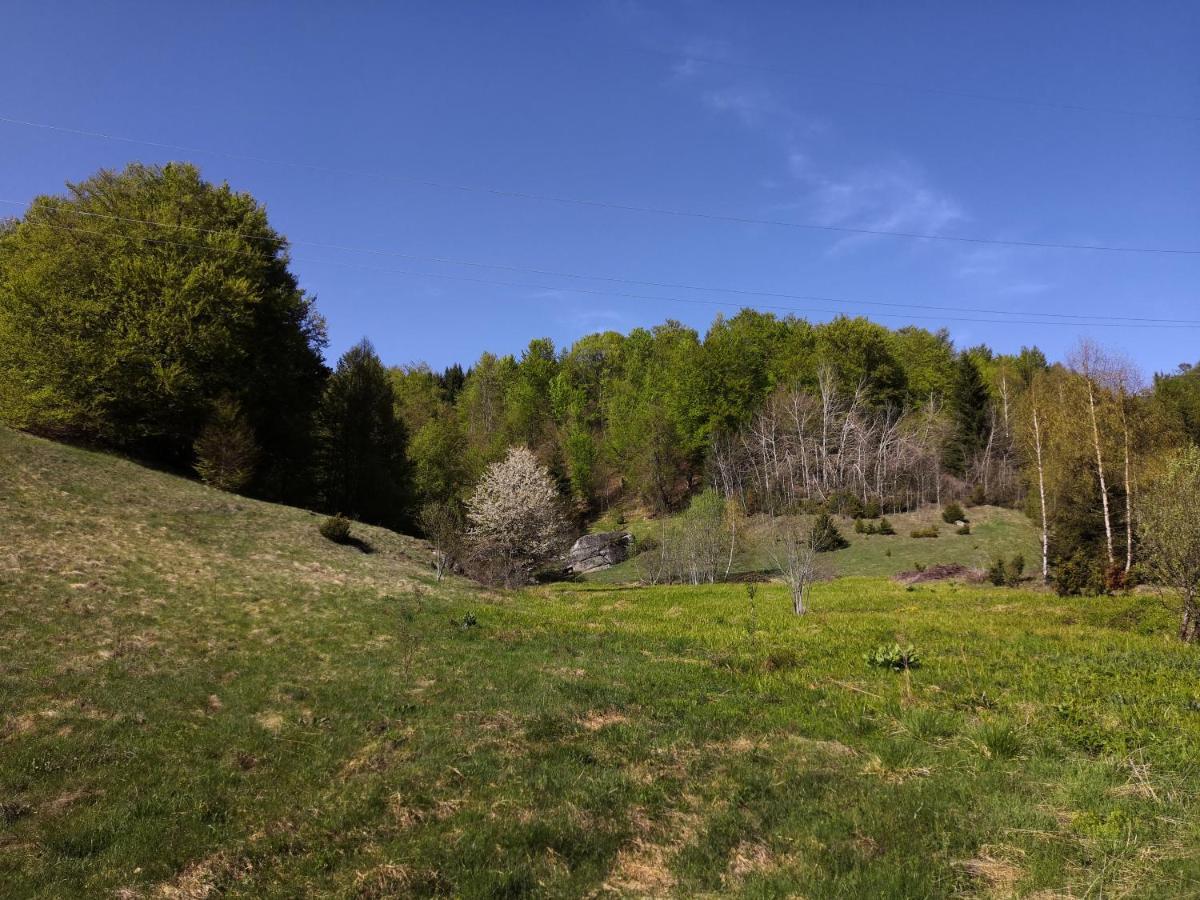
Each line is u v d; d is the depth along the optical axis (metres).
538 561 44.69
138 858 6.33
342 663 13.31
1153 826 5.74
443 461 63.31
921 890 5.02
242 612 16.05
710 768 8.14
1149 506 16.92
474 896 5.41
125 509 22.95
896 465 63.69
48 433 29.61
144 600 15.48
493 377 100.50
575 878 5.73
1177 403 47.47
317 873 6.02
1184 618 15.80
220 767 8.38
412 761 8.63
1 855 6.30
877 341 73.31
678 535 45.50
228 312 31.89
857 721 9.51
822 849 5.89
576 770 8.16
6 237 34.03
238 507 27.41
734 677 12.72
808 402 67.50
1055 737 8.19
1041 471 39.78
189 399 32.19
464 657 14.31
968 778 7.20
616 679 12.69
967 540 51.00
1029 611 21.72
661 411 71.12
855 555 50.03
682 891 5.46
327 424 43.19
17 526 18.34
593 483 76.12
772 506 58.06
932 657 13.53
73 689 10.30
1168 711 8.88
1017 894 4.91
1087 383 35.59
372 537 29.80
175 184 34.53
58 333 29.64
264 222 37.28
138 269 30.31
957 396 70.75
